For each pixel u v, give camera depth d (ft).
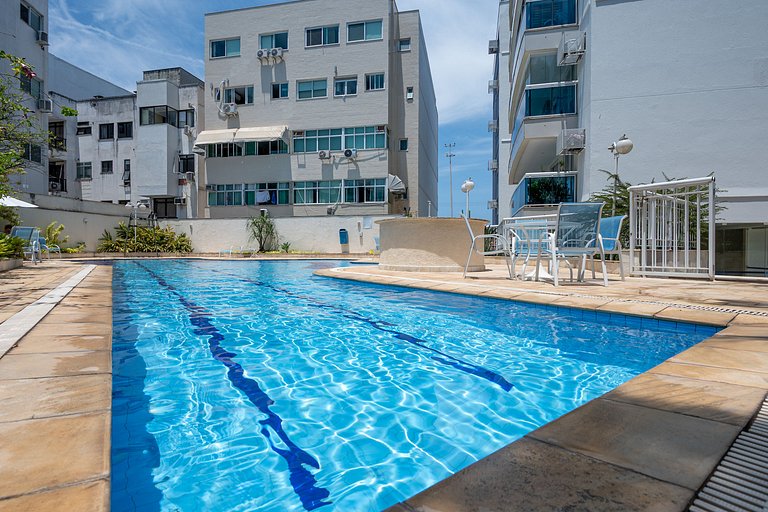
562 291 18.38
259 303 19.45
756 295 16.72
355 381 8.92
